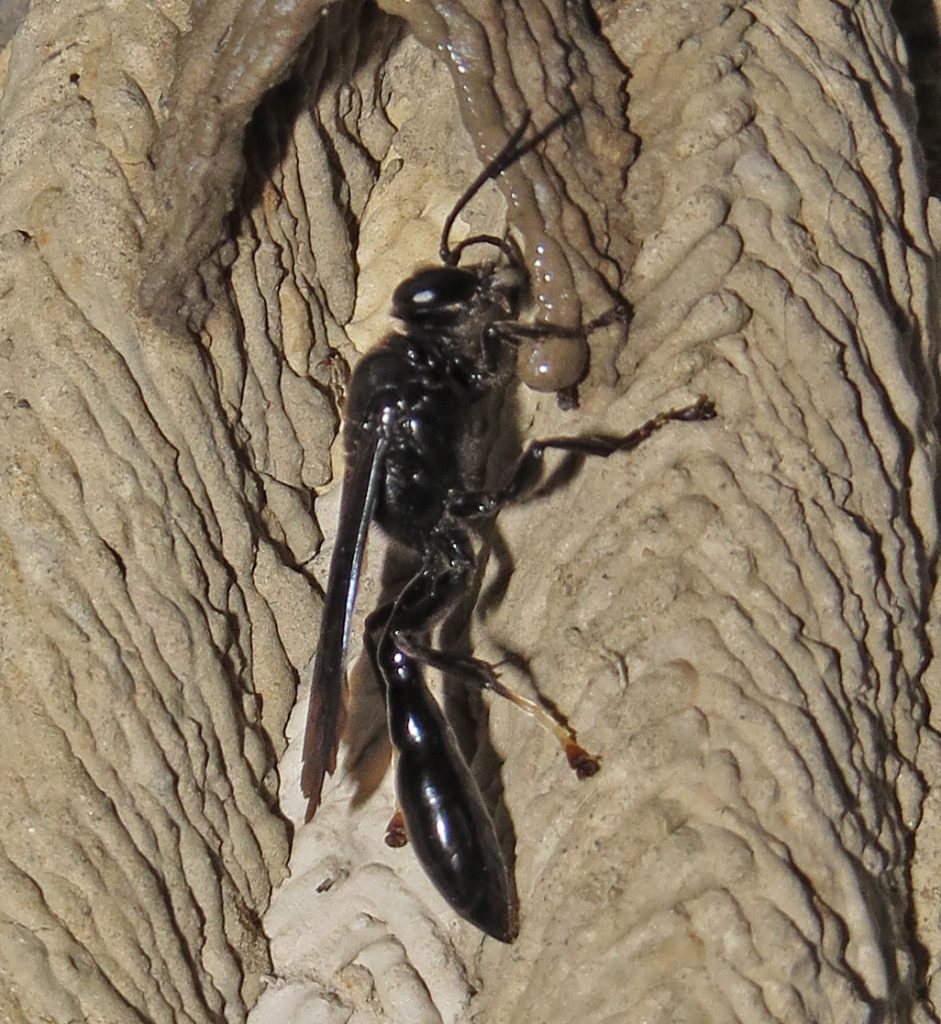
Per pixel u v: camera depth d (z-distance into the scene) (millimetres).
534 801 177
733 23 178
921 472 179
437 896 181
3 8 191
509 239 180
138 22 178
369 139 185
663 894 173
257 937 181
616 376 177
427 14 172
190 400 178
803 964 173
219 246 178
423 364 182
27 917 175
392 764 183
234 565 180
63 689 176
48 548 176
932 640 180
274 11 172
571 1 175
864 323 177
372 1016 180
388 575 186
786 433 176
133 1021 176
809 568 175
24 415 176
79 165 177
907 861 178
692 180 176
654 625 175
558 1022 174
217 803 179
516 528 181
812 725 174
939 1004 179
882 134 179
